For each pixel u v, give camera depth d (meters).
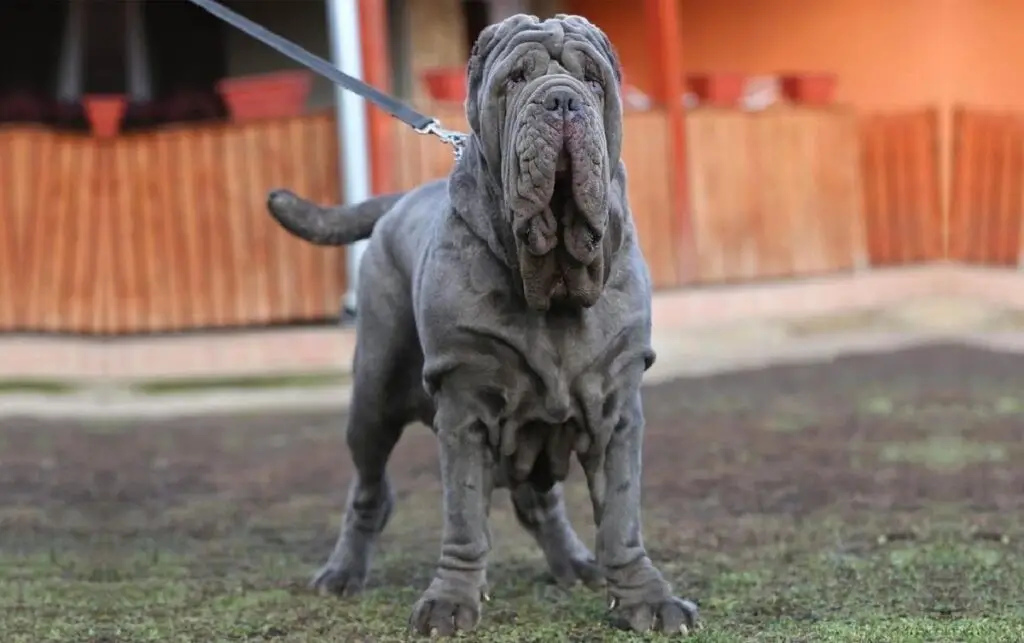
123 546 6.34
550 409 4.36
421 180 12.48
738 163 14.60
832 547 5.78
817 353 12.57
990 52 16.42
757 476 7.49
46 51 15.41
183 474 8.21
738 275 14.61
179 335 12.60
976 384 10.55
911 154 16.05
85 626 4.90
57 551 6.26
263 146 12.73
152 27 15.59
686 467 7.84
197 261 12.86
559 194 4.07
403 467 8.19
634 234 4.54
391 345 4.96
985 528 6.05
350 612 4.91
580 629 4.54
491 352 4.35
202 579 5.61
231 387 11.66
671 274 14.04
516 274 4.27
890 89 16.38
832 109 15.29
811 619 4.64
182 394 11.39
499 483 4.66
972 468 7.51
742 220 14.63
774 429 9.02
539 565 5.66
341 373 12.02
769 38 17.06
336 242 5.39
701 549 5.80
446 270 4.39
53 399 11.27
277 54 15.64
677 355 12.61
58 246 12.91
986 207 15.89
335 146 12.57
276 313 12.77
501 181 4.19
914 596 4.95
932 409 9.52
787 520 6.36
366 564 5.31
